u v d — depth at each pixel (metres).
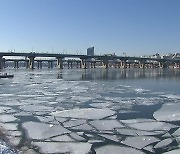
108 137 23.39
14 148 19.80
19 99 43.75
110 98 45.00
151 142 22.12
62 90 56.97
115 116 31.06
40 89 58.84
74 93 51.78
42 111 33.69
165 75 129.12
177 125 27.30
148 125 27.19
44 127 26.12
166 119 29.72
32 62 187.12
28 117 30.47
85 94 50.31
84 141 22.34
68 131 25.06
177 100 42.97
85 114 31.91
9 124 27.20
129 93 52.59
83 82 79.12
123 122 28.39
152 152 19.98
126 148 20.75
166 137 23.44
